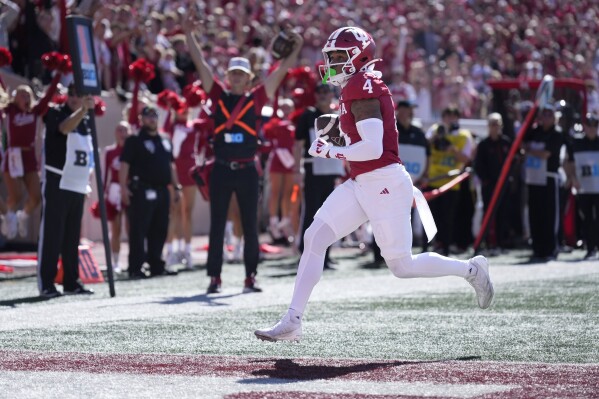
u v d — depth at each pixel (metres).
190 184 47.53
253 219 35.44
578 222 56.44
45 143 35.12
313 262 22.09
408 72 83.69
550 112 49.16
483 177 53.34
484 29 100.31
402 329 25.66
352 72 21.88
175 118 48.50
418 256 22.70
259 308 30.58
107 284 39.97
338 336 24.56
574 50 108.75
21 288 38.00
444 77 80.25
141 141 42.88
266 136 52.62
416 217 59.84
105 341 24.08
